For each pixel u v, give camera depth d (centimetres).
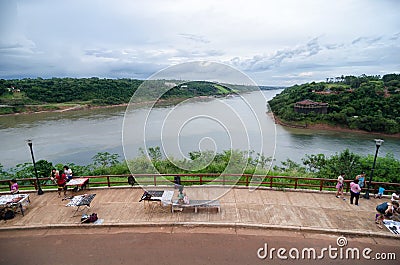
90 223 698
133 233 664
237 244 619
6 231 680
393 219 702
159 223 694
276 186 955
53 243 631
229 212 750
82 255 588
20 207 750
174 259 571
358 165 1250
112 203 812
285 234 658
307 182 1093
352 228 673
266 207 778
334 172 1243
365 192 869
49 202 829
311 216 730
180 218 719
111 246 616
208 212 750
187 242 627
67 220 719
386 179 1117
